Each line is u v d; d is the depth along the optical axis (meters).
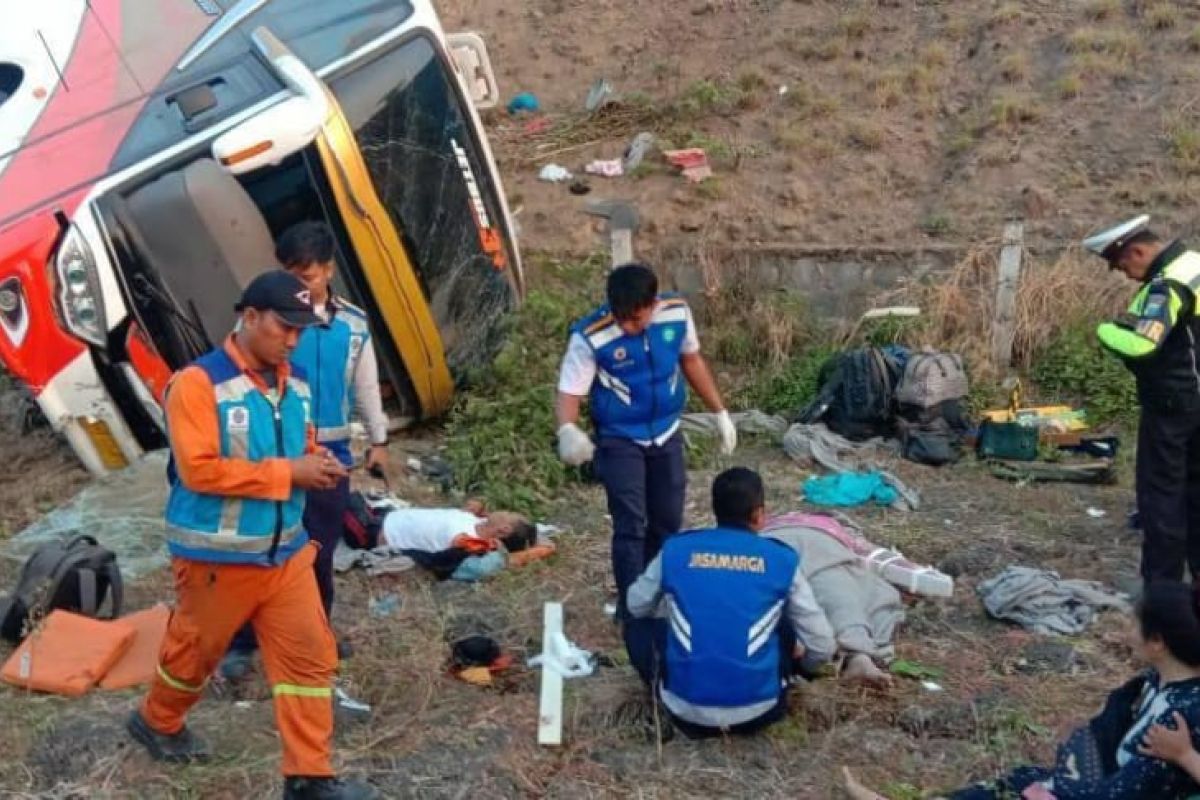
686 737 5.37
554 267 10.75
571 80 13.14
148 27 8.41
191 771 5.08
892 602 6.27
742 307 10.57
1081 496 8.19
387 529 6.95
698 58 13.12
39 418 8.75
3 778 5.10
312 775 4.62
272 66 8.20
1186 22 12.58
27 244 7.46
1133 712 4.38
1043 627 6.26
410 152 8.63
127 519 7.22
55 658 5.73
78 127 7.94
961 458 8.80
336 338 5.45
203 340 7.86
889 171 11.57
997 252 10.25
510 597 6.62
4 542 7.11
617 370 5.80
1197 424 6.20
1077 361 9.69
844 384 9.13
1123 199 10.98
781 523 6.48
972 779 5.13
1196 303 6.05
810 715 5.52
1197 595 4.26
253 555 4.49
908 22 13.16
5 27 8.21
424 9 8.87
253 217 7.97
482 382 8.92
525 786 5.10
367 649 6.07
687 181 11.44
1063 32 12.72
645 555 6.14
